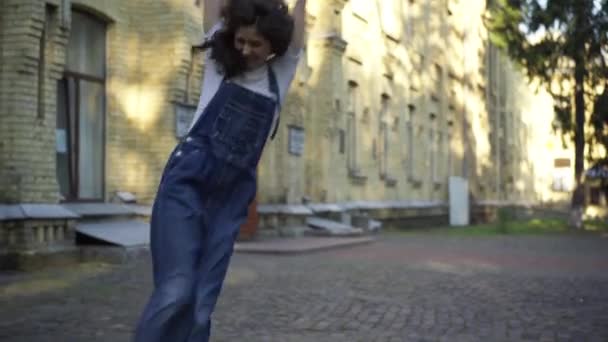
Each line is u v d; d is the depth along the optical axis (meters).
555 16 25.59
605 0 25.17
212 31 2.99
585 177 29.70
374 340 6.14
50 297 7.98
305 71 19.55
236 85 2.95
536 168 66.31
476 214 37.69
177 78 13.76
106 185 13.24
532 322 7.16
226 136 2.91
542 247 18.09
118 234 11.92
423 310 7.74
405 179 28.45
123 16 13.53
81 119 12.75
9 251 10.39
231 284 9.45
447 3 34.50
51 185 11.20
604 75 26.34
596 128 27.61
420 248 16.78
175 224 2.78
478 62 39.91
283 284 9.55
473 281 10.42
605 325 7.04
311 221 19.48
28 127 10.85
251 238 16.64
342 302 8.13
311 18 20.73
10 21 10.84
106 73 13.28
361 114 23.98
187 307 2.74
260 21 2.87
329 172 21.09
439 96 33.47
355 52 23.47
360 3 23.89
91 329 6.29
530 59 26.41
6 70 10.83
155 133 13.79
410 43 29.19
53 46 11.36
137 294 8.29
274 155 18.50
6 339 5.82
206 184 2.88
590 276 11.40
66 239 11.23
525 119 58.75
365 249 16.02
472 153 38.12
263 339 6.08
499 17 26.77
